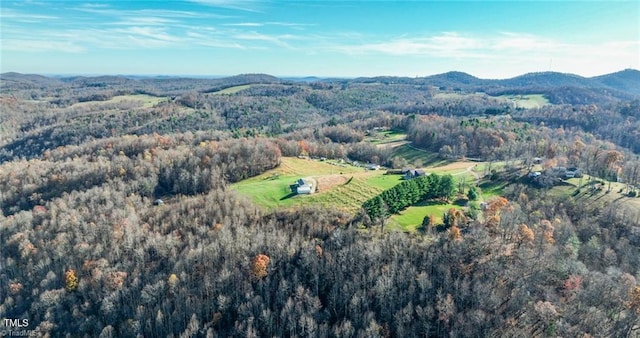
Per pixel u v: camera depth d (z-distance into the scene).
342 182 144.88
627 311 78.88
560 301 81.31
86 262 106.56
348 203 125.19
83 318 95.19
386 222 110.56
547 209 128.12
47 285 103.19
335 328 80.62
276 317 85.94
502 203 116.25
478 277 86.19
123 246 110.62
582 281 85.94
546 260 90.19
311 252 95.88
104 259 105.75
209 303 91.25
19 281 109.56
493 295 81.31
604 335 74.50
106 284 99.06
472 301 81.50
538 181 148.62
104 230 119.56
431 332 78.81
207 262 100.31
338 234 99.94
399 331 78.44
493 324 77.06
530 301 80.75
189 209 127.00
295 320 83.12
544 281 87.00
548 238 101.00
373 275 88.31
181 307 91.50
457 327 77.00
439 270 87.94
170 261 102.25
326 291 91.06
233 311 90.25
